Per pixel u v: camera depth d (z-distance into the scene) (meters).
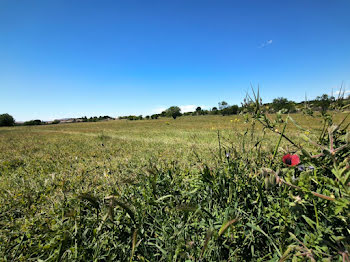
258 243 1.16
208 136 8.41
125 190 1.68
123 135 12.61
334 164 0.75
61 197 1.95
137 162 3.98
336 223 0.98
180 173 2.07
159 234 1.27
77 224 1.21
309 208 1.08
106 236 1.14
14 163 4.88
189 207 0.98
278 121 1.23
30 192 2.00
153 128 19.83
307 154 0.86
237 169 1.51
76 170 3.59
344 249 0.74
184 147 5.84
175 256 1.00
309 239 0.91
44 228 1.17
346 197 0.75
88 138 11.05
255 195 1.34
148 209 1.38
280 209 1.12
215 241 1.08
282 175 0.98
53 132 20.05
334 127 0.83
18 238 1.33
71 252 1.03
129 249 1.12
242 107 1.40
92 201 1.06
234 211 1.15
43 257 1.13
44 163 4.68
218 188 1.41
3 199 2.25
